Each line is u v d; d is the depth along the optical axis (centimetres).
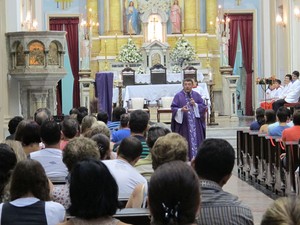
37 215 393
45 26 2561
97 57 2511
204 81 2228
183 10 2562
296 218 232
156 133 657
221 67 2262
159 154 470
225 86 2388
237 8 2588
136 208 475
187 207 282
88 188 326
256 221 862
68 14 2569
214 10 2577
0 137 1402
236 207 371
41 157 643
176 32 2536
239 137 1360
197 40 2522
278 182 1040
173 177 282
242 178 1305
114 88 2109
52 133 655
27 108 1529
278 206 236
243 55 2592
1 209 395
